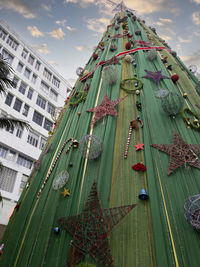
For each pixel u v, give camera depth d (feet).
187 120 13.69
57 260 9.30
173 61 22.49
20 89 63.82
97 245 8.89
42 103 70.85
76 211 10.62
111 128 14.14
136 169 11.56
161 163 11.54
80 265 8.55
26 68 68.85
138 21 35.09
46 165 14.96
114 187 11.29
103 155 12.58
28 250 10.39
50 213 11.31
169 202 9.84
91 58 28.30
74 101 19.90
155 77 17.58
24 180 54.90
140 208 9.99
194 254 8.07
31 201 13.03
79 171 12.47
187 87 18.21
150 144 12.63
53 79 79.61
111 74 17.35
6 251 11.03
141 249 8.65
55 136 17.33
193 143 12.42
